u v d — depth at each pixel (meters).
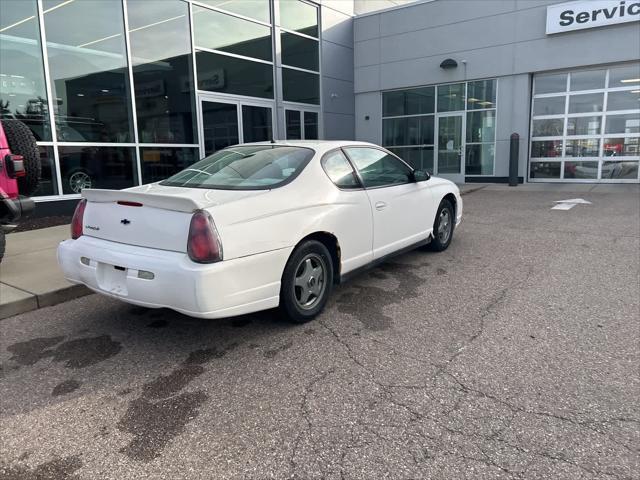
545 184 14.19
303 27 15.09
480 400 2.82
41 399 2.99
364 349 3.54
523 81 14.14
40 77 8.83
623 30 12.62
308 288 4.00
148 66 10.62
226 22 12.49
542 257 5.93
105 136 9.91
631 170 13.49
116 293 3.51
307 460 2.36
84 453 2.47
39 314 4.44
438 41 15.38
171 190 3.89
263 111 13.97
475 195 12.23
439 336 3.73
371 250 4.67
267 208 3.57
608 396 2.83
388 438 2.50
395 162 5.29
